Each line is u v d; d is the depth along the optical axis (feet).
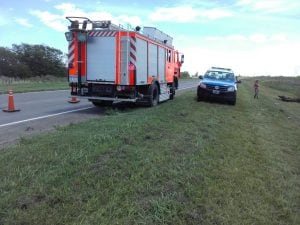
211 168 24.02
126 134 30.53
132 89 52.85
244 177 23.35
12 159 22.88
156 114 44.78
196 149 28.37
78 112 52.85
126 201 17.39
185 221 16.37
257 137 38.86
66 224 15.06
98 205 16.72
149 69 58.39
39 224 14.93
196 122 41.29
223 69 77.15
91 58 53.01
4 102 63.82
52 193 17.51
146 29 61.52
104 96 53.62
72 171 20.48
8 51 268.00
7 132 35.60
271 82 278.87
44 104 62.54
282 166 27.89
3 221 14.96
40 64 281.95
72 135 30.19
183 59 80.33
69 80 54.03
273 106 80.18
